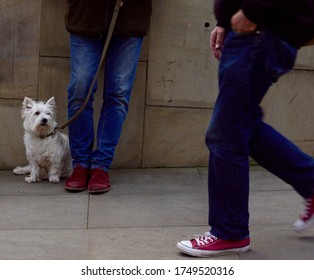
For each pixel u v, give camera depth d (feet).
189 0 17.17
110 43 15.67
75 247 11.94
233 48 10.33
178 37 17.29
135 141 17.69
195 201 14.98
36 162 16.67
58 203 14.75
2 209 14.26
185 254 11.41
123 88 15.76
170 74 17.44
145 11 15.51
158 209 14.32
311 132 18.10
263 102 17.70
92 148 16.38
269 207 14.32
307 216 11.84
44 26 17.03
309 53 17.66
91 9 15.07
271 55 10.16
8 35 16.99
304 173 11.37
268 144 11.21
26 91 17.33
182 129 17.76
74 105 15.85
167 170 17.71
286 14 9.93
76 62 15.56
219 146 10.69
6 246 11.96
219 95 10.61
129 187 16.08
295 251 11.51
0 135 17.47
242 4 10.11
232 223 11.06
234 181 10.80
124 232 12.77
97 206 14.52
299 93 17.84
